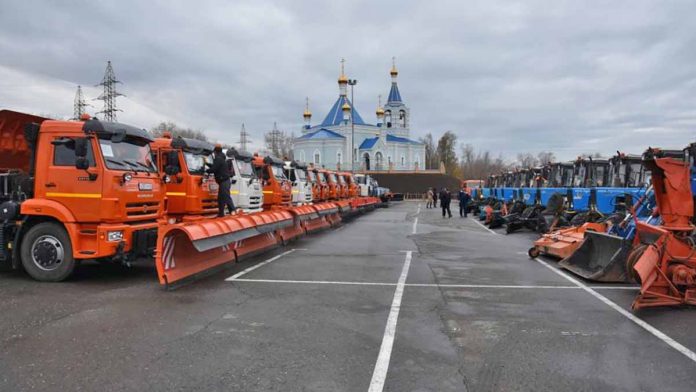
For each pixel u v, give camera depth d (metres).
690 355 5.48
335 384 4.62
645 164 8.48
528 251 13.80
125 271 10.38
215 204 13.04
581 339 6.03
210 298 7.97
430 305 7.66
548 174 24.23
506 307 7.58
